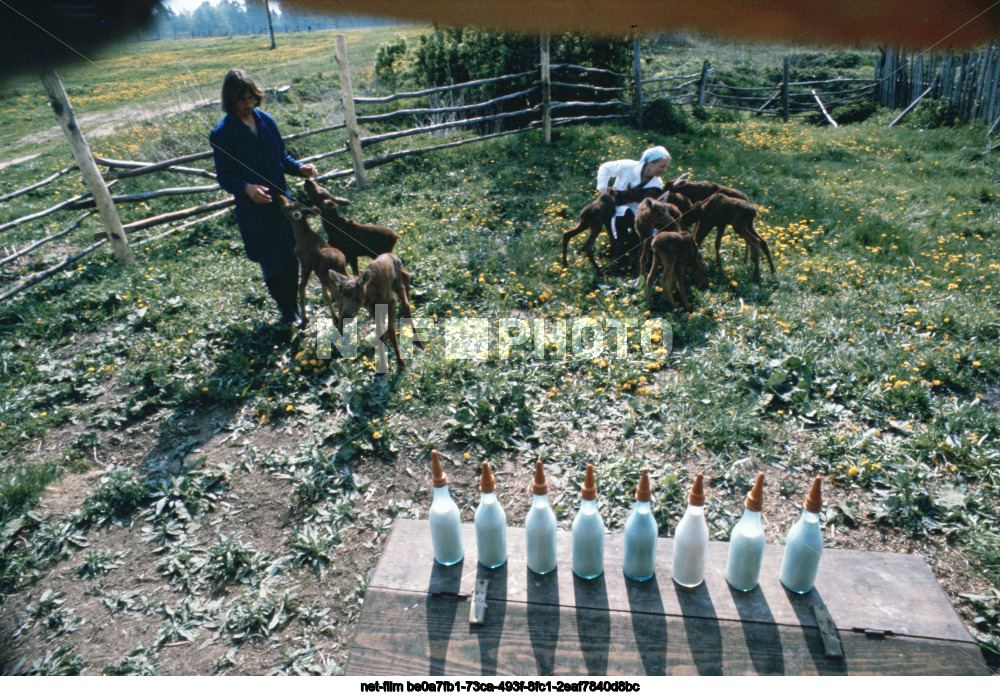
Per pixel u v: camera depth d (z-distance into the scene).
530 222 6.98
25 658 2.77
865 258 5.83
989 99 11.13
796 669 1.70
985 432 3.56
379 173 8.95
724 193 5.39
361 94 11.92
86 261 6.36
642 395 4.14
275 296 4.96
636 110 11.77
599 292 5.40
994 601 2.72
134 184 8.50
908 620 1.79
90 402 4.39
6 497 3.51
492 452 3.79
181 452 3.90
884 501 3.22
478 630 1.84
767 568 1.98
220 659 2.70
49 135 11.11
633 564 1.93
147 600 3.00
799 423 3.83
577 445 3.79
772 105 15.38
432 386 4.28
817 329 4.59
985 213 7.02
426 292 5.48
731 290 5.33
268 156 4.46
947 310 4.68
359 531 3.32
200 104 10.27
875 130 11.88
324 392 4.27
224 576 3.11
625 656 1.75
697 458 3.64
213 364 4.65
